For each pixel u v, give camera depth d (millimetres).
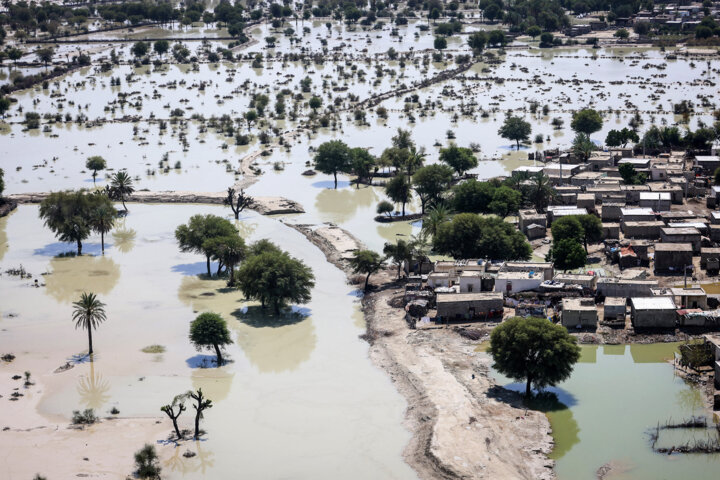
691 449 141250
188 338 191125
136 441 146875
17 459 140750
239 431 150375
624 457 140000
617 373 171375
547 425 149750
